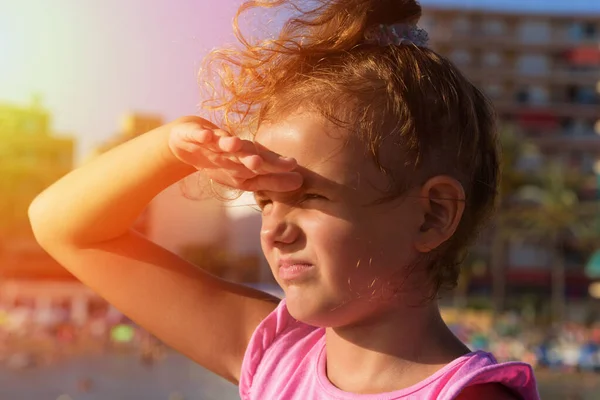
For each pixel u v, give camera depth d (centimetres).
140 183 129
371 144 100
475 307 4512
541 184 4569
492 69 5691
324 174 100
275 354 125
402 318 106
